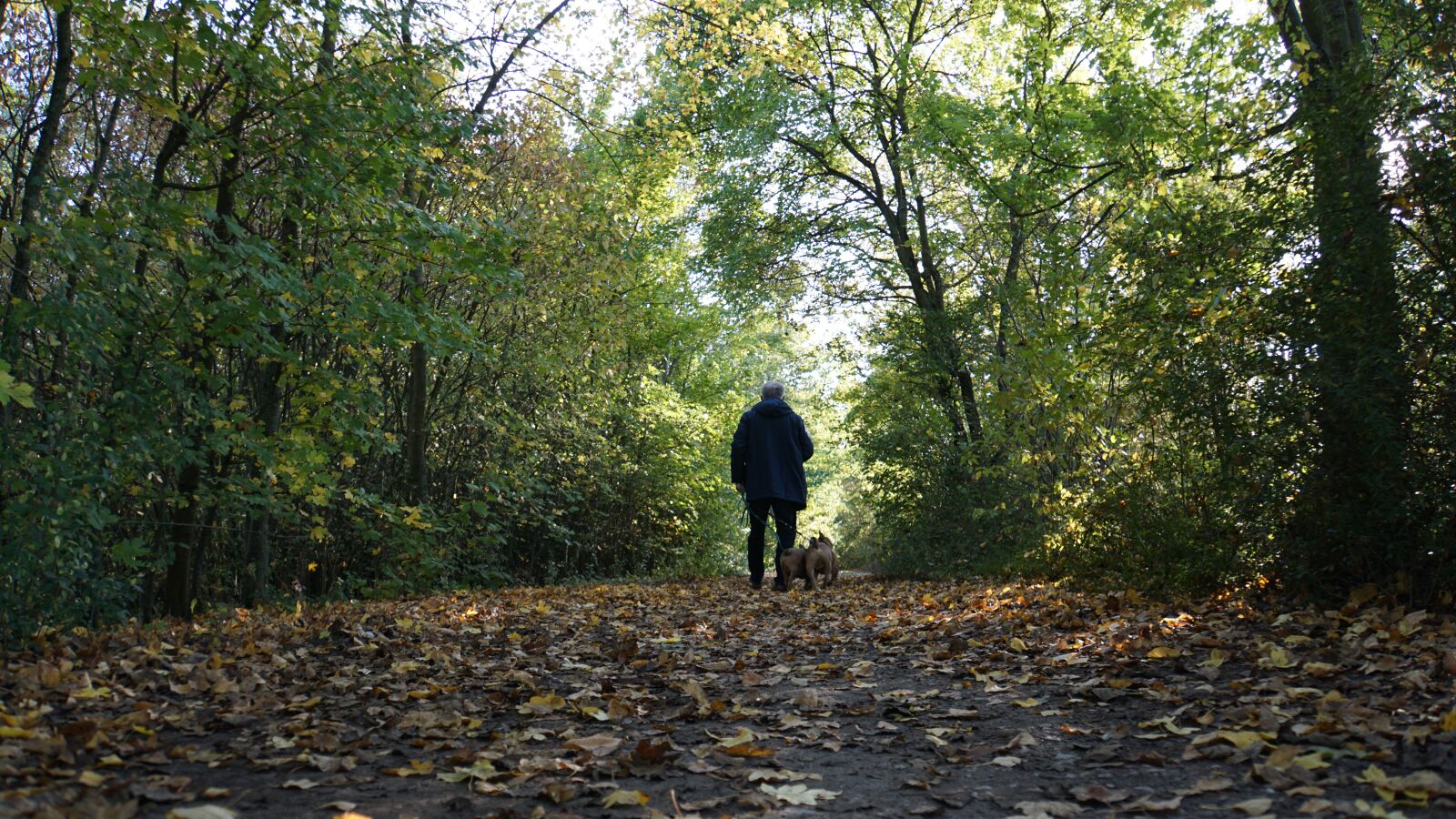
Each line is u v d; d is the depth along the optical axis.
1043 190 14.19
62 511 5.17
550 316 13.69
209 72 7.39
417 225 8.17
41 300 5.42
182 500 7.33
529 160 13.04
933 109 15.23
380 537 9.89
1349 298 5.88
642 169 15.77
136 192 6.19
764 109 16.97
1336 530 5.96
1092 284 8.98
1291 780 2.75
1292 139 6.72
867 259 19.11
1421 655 4.12
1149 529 7.57
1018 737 3.48
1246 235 6.52
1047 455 10.67
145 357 6.12
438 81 8.16
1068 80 16.38
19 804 2.44
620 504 19.80
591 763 3.20
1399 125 5.77
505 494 13.48
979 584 11.31
